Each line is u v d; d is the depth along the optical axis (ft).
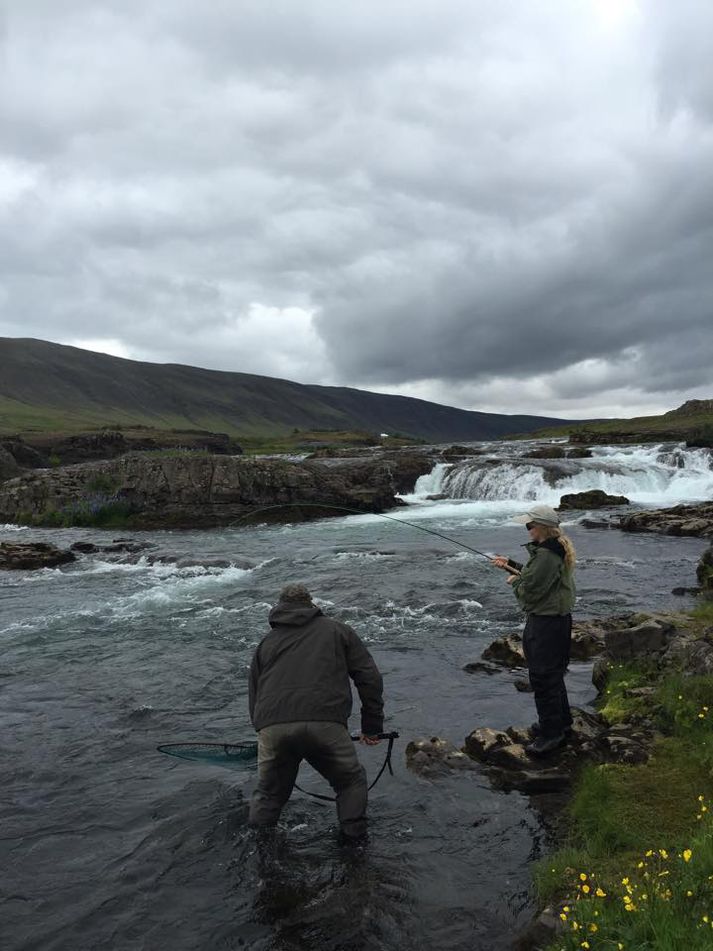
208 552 63.31
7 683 26.99
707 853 11.75
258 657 15.90
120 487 94.27
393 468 122.62
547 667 18.70
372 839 15.15
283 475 96.37
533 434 321.32
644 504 93.81
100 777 18.72
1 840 15.66
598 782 16.02
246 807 16.79
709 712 18.81
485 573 48.01
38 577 52.54
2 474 155.12
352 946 11.80
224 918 12.71
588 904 11.26
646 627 25.14
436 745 19.69
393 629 33.88
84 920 12.80
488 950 11.52
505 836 15.11
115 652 31.07
